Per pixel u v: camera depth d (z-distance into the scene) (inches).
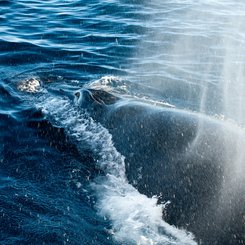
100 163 452.4
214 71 650.8
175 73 639.1
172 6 925.2
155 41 746.2
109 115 486.0
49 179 428.8
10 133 492.7
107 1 933.2
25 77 608.7
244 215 341.7
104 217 386.0
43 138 487.5
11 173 434.0
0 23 800.9
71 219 381.7
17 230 367.2
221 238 345.4
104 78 609.6
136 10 888.9
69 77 615.8
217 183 370.3
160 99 565.0
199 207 368.2
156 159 416.5
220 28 815.1
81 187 420.8
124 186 422.0
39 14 855.1
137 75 627.2
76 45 719.7
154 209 390.3
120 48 714.2
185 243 357.7
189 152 401.1
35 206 393.7
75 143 480.1
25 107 540.7
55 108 535.2
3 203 394.3
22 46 703.7
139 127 449.7
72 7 898.1
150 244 358.0
